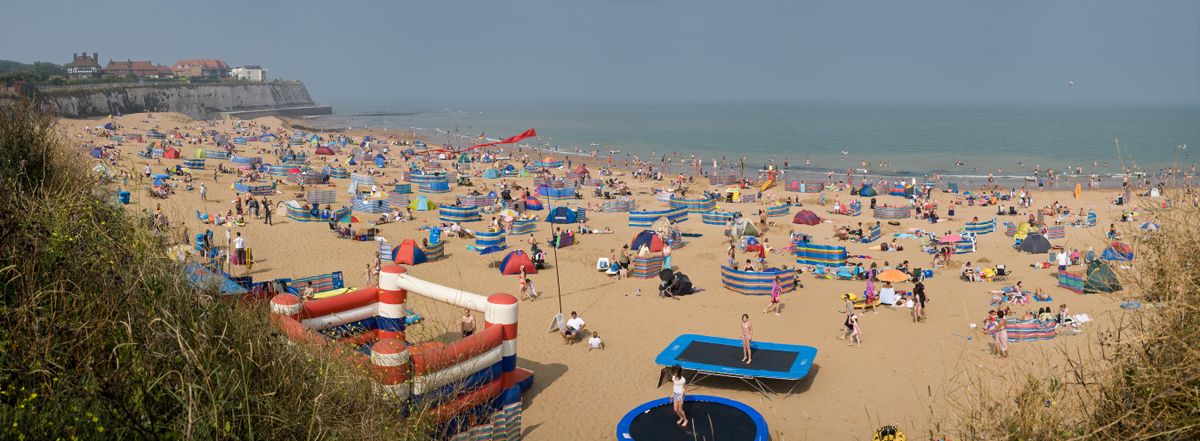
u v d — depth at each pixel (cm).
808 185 5972
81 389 586
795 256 3341
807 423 1572
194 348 671
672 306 2508
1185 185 619
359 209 4297
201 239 2825
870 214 4719
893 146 12531
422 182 5444
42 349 618
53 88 11894
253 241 3319
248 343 711
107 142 7394
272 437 647
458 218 4122
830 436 1510
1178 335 546
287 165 6106
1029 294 2495
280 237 3431
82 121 10512
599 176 7038
